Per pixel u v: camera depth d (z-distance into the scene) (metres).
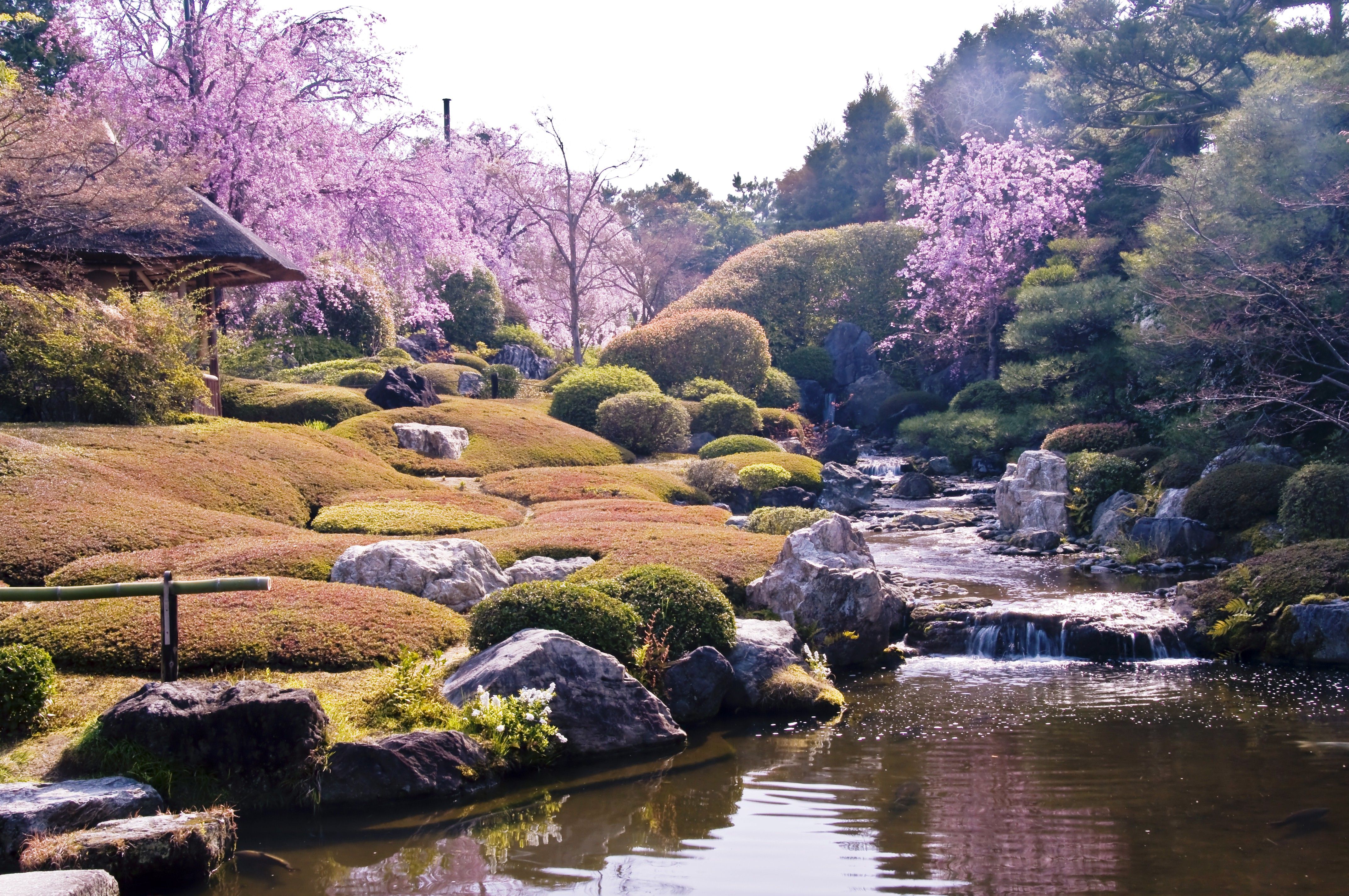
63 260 16.06
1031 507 18.36
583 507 16.84
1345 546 11.24
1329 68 17.59
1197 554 14.79
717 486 21.06
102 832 5.23
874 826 5.90
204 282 20.08
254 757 6.34
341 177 27.58
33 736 6.68
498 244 45.34
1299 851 5.34
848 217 53.50
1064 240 28.50
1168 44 26.20
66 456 13.09
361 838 5.84
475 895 5.00
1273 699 8.74
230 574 9.78
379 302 31.59
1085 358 23.08
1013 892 4.89
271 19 25.58
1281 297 15.91
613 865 5.39
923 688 9.55
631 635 8.59
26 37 32.09
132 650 7.85
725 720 8.56
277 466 16.00
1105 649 10.66
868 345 37.09
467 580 10.39
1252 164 17.25
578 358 38.88
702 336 32.31
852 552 11.39
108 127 17.89
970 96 45.69
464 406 24.66
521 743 7.14
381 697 7.35
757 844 5.65
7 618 8.60
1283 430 16.50
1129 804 6.13
